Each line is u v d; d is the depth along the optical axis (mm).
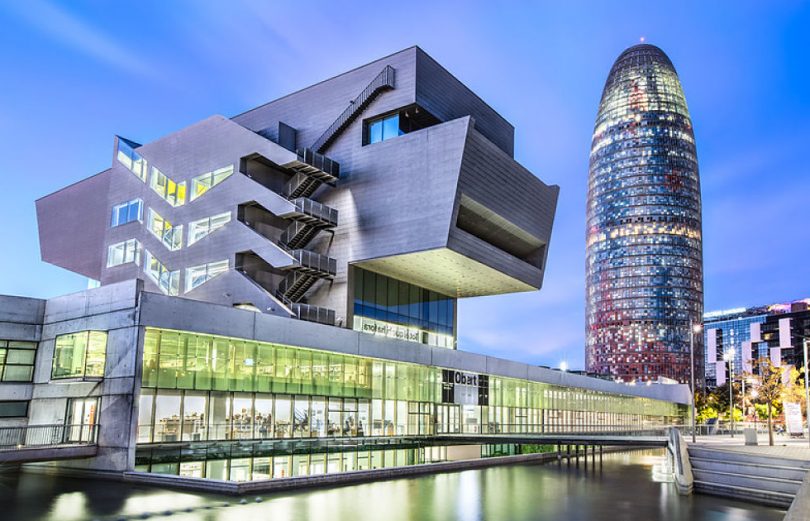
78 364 38500
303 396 50156
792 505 14133
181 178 68688
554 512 27031
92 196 82625
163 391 39250
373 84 63500
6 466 39250
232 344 44531
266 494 29781
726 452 36406
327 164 62750
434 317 76688
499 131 76500
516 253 75500
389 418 59031
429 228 58250
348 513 24969
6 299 41875
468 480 39812
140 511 23906
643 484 38750
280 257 59219
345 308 62094
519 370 81375
